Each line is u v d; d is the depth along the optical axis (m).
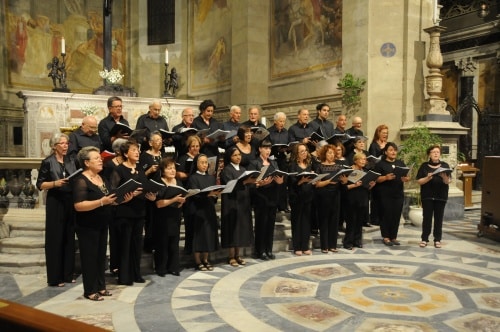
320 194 7.50
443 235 8.96
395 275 6.23
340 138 7.97
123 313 4.70
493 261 7.04
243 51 15.12
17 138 16.91
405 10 11.02
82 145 6.22
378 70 11.07
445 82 18.02
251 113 7.84
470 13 16.83
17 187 7.39
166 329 4.28
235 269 6.53
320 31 12.88
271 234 7.18
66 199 5.58
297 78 13.88
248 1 14.95
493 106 16.19
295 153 7.44
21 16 17.02
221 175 6.88
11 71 16.78
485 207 8.73
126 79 19.95
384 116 11.09
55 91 12.34
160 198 5.96
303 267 6.64
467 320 4.59
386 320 4.56
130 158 5.61
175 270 6.19
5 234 6.86
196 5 18.27
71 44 18.58
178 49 19.11
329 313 4.75
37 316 1.83
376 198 8.88
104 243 5.21
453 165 10.85
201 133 6.96
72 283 5.72
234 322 4.47
